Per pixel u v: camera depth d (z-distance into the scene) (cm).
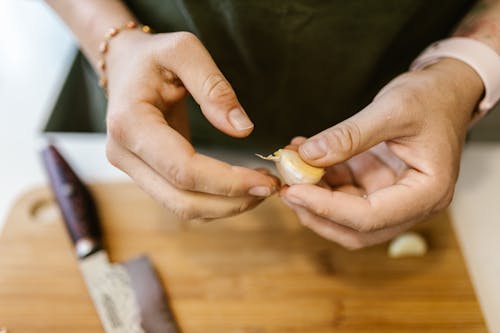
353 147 27
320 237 36
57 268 34
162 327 32
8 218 36
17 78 46
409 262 35
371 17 32
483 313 33
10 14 52
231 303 33
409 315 33
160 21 35
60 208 36
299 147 28
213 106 26
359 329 32
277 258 35
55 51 49
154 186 28
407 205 27
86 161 40
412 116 27
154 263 35
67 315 33
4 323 32
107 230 36
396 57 36
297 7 31
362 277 34
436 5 33
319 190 27
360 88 37
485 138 45
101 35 31
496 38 30
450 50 30
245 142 42
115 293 33
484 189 39
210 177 26
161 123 26
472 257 36
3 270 34
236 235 36
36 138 42
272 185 27
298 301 33
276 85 37
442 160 27
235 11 32
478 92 30
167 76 28
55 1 33
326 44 33
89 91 44
